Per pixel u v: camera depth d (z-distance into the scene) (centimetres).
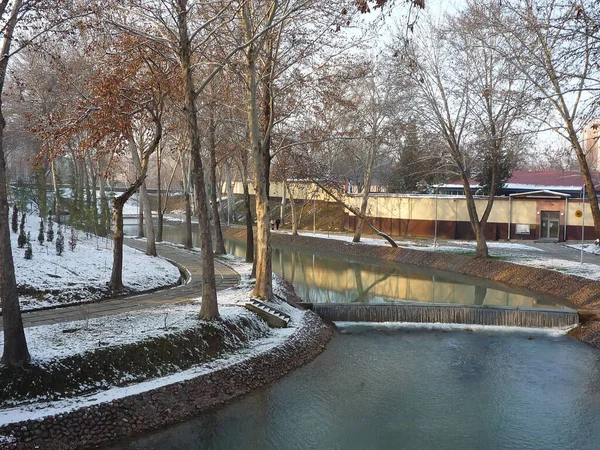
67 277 2134
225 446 1162
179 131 3441
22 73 3039
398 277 3378
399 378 1602
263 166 2100
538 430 1276
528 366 1706
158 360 1401
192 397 1330
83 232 3466
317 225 6256
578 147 2348
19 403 1113
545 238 4588
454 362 1745
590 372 1652
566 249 3897
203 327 1591
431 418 1334
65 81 2339
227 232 6175
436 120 3259
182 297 2141
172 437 1186
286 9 1833
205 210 1659
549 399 1453
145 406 1230
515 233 4669
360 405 1405
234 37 1927
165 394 1287
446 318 2238
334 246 4703
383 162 6425
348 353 1836
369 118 4097
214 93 2828
